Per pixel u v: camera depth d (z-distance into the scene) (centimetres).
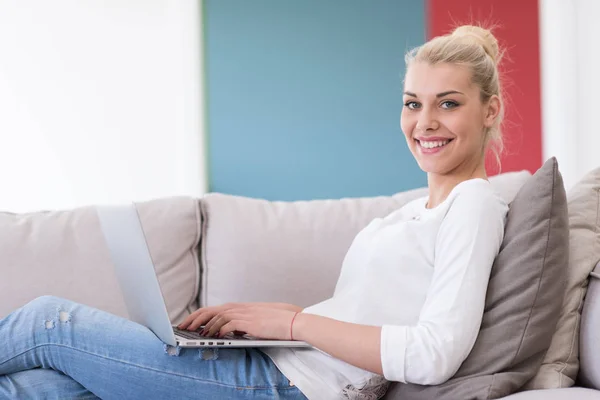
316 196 444
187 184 431
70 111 425
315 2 438
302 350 155
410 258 156
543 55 448
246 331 153
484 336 146
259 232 210
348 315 160
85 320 157
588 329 152
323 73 441
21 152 421
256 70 438
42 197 424
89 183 427
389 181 446
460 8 444
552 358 152
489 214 150
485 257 147
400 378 144
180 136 432
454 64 165
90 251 206
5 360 158
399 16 442
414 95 169
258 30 438
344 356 146
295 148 441
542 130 450
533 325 145
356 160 444
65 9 422
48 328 157
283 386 152
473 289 144
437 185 171
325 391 150
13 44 418
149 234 210
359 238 173
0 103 418
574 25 441
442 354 140
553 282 147
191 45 429
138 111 430
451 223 150
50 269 202
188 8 428
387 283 157
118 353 152
